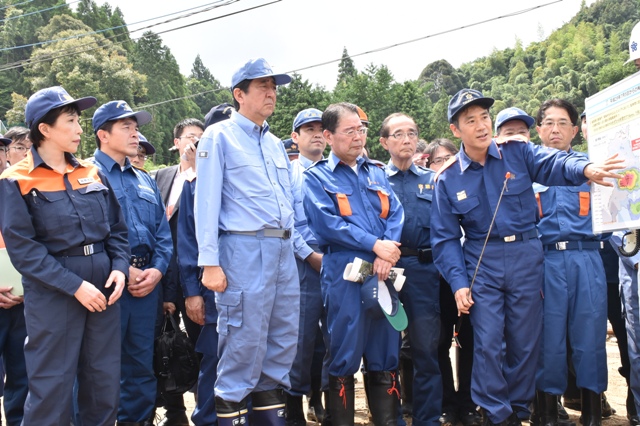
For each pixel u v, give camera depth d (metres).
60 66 56.72
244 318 3.63
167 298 4.87
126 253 3.89
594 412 4.32
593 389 4.29
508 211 4.06
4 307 4.36
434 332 4.51
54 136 3.61
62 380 3.44
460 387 4.97
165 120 71.88
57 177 3.62
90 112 53.19
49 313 3.46
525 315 4.05
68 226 3.54
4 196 3.46
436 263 4.27
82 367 3.64
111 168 4.47
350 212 4.18
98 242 3.70
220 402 3.65
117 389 3.69
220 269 3.67
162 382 4.64
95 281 3.63
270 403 3.81
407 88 62.50
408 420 4.98
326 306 4.21
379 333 4.13
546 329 4.39
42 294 3.48
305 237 5.00
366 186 4.31
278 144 4.05
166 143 71.06
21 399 4.50
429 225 4.63
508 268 4.04
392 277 4.12
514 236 4.06
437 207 4.27
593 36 132.38
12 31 74.94
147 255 4.49
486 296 4.06
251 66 3.82
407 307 4.57
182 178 5.38
